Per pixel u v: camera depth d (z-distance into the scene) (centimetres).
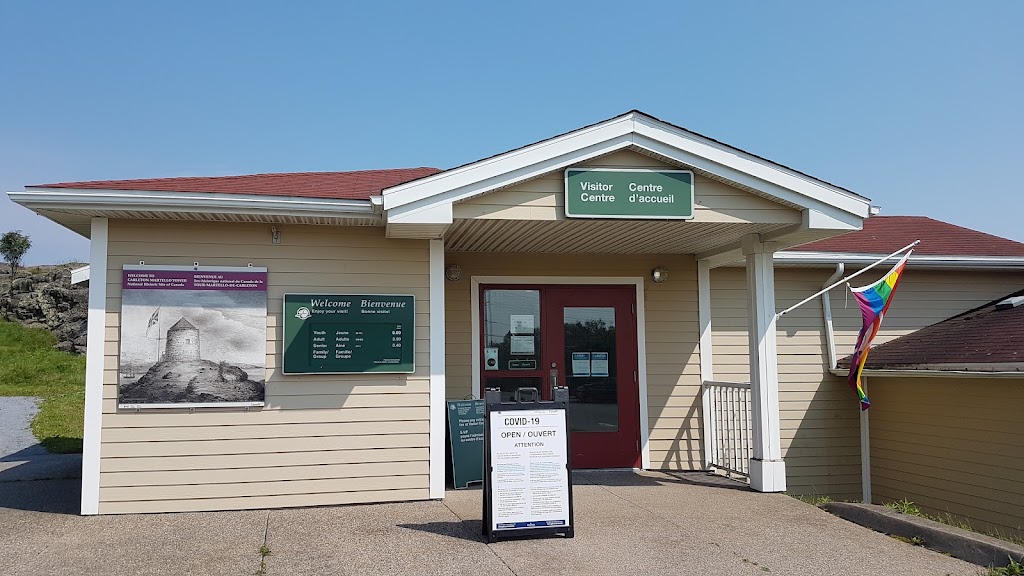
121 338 716
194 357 727
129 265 724
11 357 2178
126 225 729
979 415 879
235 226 748
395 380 768
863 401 815
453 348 941
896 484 1001
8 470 949
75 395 1792
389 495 755
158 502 711
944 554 598
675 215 732
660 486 855
